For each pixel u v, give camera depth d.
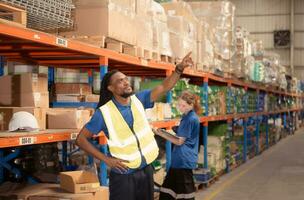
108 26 4.93
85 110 4.67
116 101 3.96
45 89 4.52
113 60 5.44
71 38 4.99
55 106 5.43
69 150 6.67
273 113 18.67
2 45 4.72
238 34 11.46
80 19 5.00
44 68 6.91
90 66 6.81
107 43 5.26
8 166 5.59
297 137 22.33
